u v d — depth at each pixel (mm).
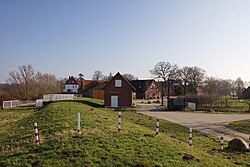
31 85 71562
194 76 81000
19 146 11203
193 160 9578
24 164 8586
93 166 8305
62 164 8453
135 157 9172
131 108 46156
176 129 21391
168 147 10984
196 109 45125
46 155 9367
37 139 10977
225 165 10141
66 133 12492
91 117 19312
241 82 75688
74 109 26250
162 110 44000
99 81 101438
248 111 42781
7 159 9188
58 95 56688
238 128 23531
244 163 11414
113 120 19562
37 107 46125
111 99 48219
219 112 41750
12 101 50062
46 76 77125
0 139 13734
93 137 11586
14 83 70750
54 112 23594
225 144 15953
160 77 77688
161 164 8695
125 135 12500
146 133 14031
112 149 9938
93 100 59531
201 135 19281
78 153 9406
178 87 85062
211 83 62625
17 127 18094
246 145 14391
